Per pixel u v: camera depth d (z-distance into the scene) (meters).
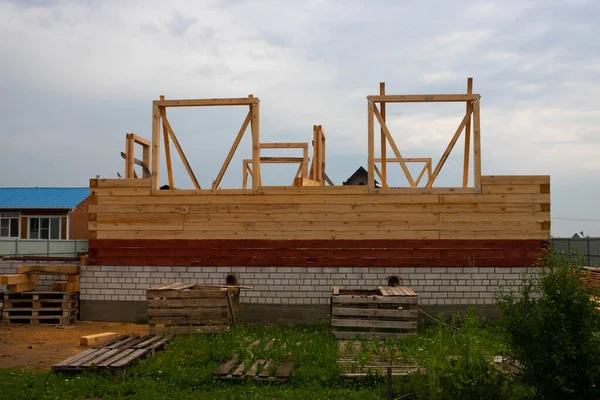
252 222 13.88
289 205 13.82
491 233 13.45
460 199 13.52
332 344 10.88
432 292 13.46
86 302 14.28
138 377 9.05
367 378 8.84
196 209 14.04
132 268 14.14
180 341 11.18
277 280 13.75
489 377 7.12
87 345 11.42
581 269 7.59
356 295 12.04
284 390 8.45
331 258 13.67
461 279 13.43
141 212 14.18
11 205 37.78
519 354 7.43
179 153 14.44
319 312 13.63
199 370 9.20
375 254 13.60
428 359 7.62
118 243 14.22
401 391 8.12
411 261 13.52
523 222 13.41
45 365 9.88
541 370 7.28
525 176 13.47
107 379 8.91
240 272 13.84
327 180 17.03
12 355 10.62
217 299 11.98
